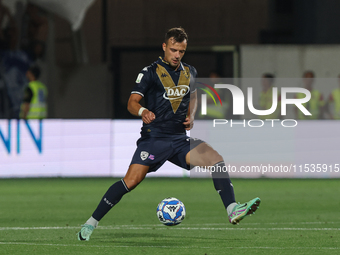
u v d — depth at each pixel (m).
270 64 63.94
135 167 22.09
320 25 81.56
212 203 38.69
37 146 56.66
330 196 42.84
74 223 29.22
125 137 57.00
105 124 57.00
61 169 57.03
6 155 56.69
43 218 31.39
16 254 19.84
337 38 81.12
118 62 68.88
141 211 34.47
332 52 63.62
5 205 37.91
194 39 86.12
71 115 64.62
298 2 83.56
